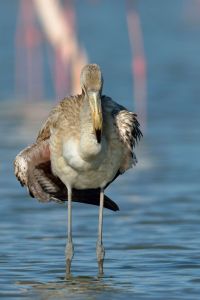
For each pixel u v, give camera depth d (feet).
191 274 35.45
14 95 112.37
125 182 60.03
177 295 31.91
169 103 99.71
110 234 44.50
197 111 93.45
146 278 34.88
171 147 72.79
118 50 156.15
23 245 41.73
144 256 39.22
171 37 175.94
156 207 51.47
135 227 46.19
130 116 37.06
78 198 39.29
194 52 151.43
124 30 188.14
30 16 117.80
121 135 36.78
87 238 43.68
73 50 95.66
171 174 62.18
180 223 46.96
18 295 32.27
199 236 43.45
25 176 38.34
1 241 42.65
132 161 37.68
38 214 50.19
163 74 124.06
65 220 48.44
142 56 109.29
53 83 126.62
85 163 36.24
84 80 35.96
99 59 143.95
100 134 35.47
